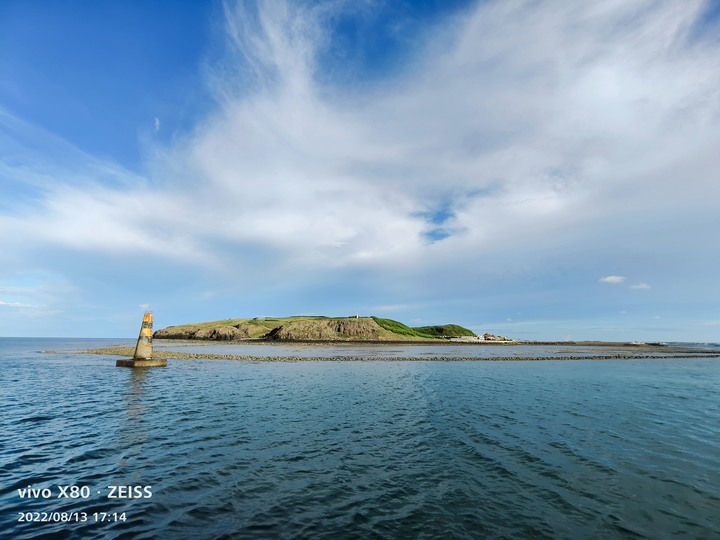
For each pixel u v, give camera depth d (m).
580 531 11.07
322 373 53.12
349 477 14.94
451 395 35.31
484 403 31.17
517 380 47.69
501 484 14.41
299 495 13.25
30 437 20.06
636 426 23.66
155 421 23.78
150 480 14.43
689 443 20.09
